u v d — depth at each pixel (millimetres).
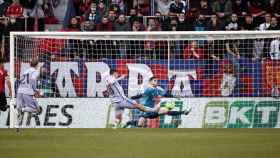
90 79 58875
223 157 31719
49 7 73188
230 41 58500
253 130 52938
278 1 70375
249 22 66375
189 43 58562
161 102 57406
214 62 58406
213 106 57469
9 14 70500
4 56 63219
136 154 33250
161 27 65250
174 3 70500
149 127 57125
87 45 59188
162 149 36062
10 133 49594
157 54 58719
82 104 57750
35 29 69875
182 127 57219
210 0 71312
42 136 46344
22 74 54438
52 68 59000
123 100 55312
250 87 57969
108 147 37312
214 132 50438
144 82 58094
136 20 66062
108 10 69938
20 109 54094
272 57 58000
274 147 37281
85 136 46219
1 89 54844
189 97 57438
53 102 57938
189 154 33188
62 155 32844
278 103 57531
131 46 58812
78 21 68250
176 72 58312
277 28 65438
